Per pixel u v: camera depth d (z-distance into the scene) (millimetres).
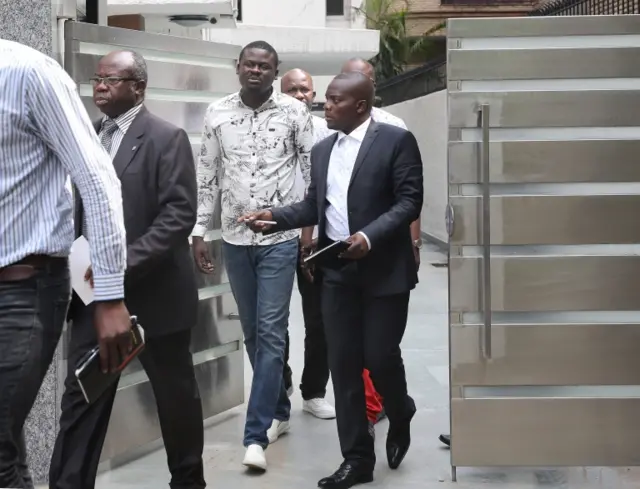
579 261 4445
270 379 4902
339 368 4539
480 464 4555
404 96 19328
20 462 3084
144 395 5090
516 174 4391
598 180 4398
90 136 2869
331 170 4551
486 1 22938
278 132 5012
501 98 4359
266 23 20250
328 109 4512
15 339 2812
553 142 4383
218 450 5184
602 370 4480
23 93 2770
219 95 5660
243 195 4992
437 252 15180
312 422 5746
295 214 4602
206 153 5129
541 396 4527
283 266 4961
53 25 4449
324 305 4531
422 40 22328
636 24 4340
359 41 11188
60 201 2908
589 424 4516
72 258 3480
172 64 5211
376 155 4453
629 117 4363
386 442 4887
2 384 2807
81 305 3586
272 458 5078
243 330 5191
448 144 4406
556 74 4355
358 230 4453
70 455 3551
